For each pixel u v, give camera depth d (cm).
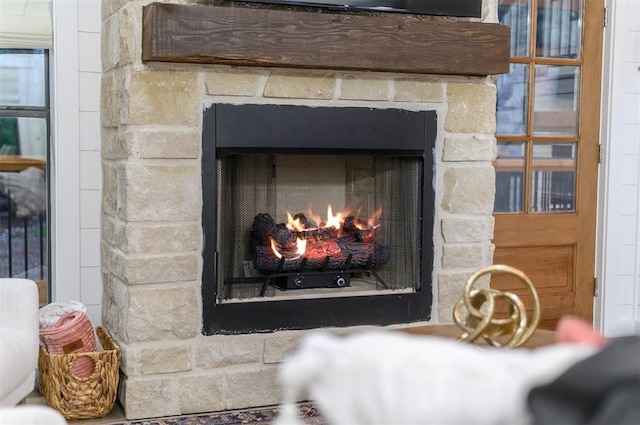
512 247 425
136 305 317
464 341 168
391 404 77
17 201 371
